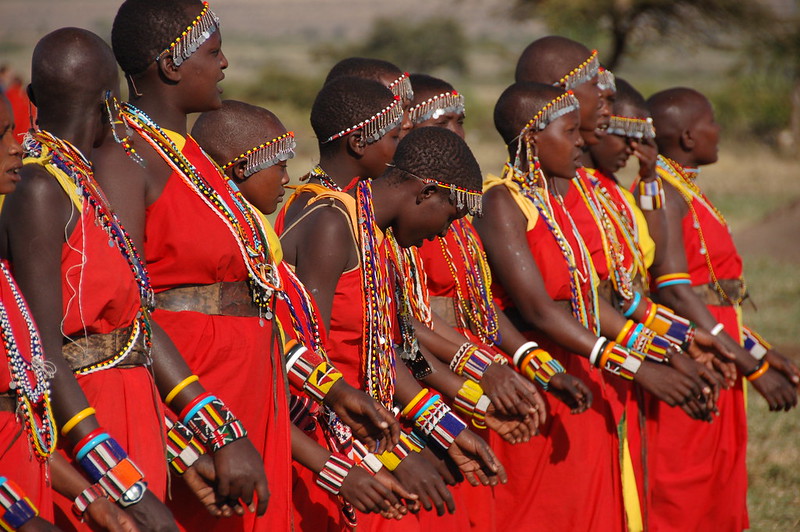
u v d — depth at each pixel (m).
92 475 9.13
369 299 12.19
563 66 16.50
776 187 75.00
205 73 10.94
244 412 10.85
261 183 12.52
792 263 46.12
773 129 105.69
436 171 12.52
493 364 13.25
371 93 13.09
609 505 15.83
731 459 18.39
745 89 106.56
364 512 11.41
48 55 9.79
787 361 18.72
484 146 88.62
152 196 10.45
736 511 18.41
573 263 15.34
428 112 15.52
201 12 10.88
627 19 87.81
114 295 9.62
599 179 17.62
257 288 10.98
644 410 17.09
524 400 13.12
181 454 9.99
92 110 9.96
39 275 9.16
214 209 10.64
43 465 9.03
